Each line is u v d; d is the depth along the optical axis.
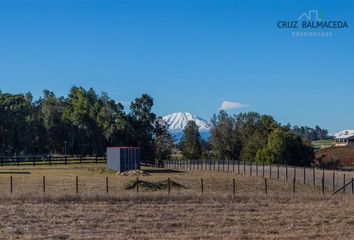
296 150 99.44
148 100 142.62
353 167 97.00
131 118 141.88
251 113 136.62
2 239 21.20
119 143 139.50
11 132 143.50
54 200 33.00
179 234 22.47
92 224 25.08
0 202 32.44
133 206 30.98
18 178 60.06
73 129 145.00
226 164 83.31
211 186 52.66
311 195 36.66
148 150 142.00
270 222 25.97
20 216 27.45
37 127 146.62
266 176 66.19
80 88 154.75
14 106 148.12
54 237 21.72
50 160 91.44
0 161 95.19
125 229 23.77
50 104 154.25
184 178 63.41
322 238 21.75
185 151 143.25
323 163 106.44
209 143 144.00
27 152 146.00
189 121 145.50
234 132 137.00
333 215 28.33
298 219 26.92
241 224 25.36
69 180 57.56
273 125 130.00
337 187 49.94
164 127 148.00
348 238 21.70
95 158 100.00
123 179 60.22
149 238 21.42
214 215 27.92
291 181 58.62
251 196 35.22
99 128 141.75
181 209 29.91
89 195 33.75
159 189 47.12
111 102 141.62
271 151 97.56
